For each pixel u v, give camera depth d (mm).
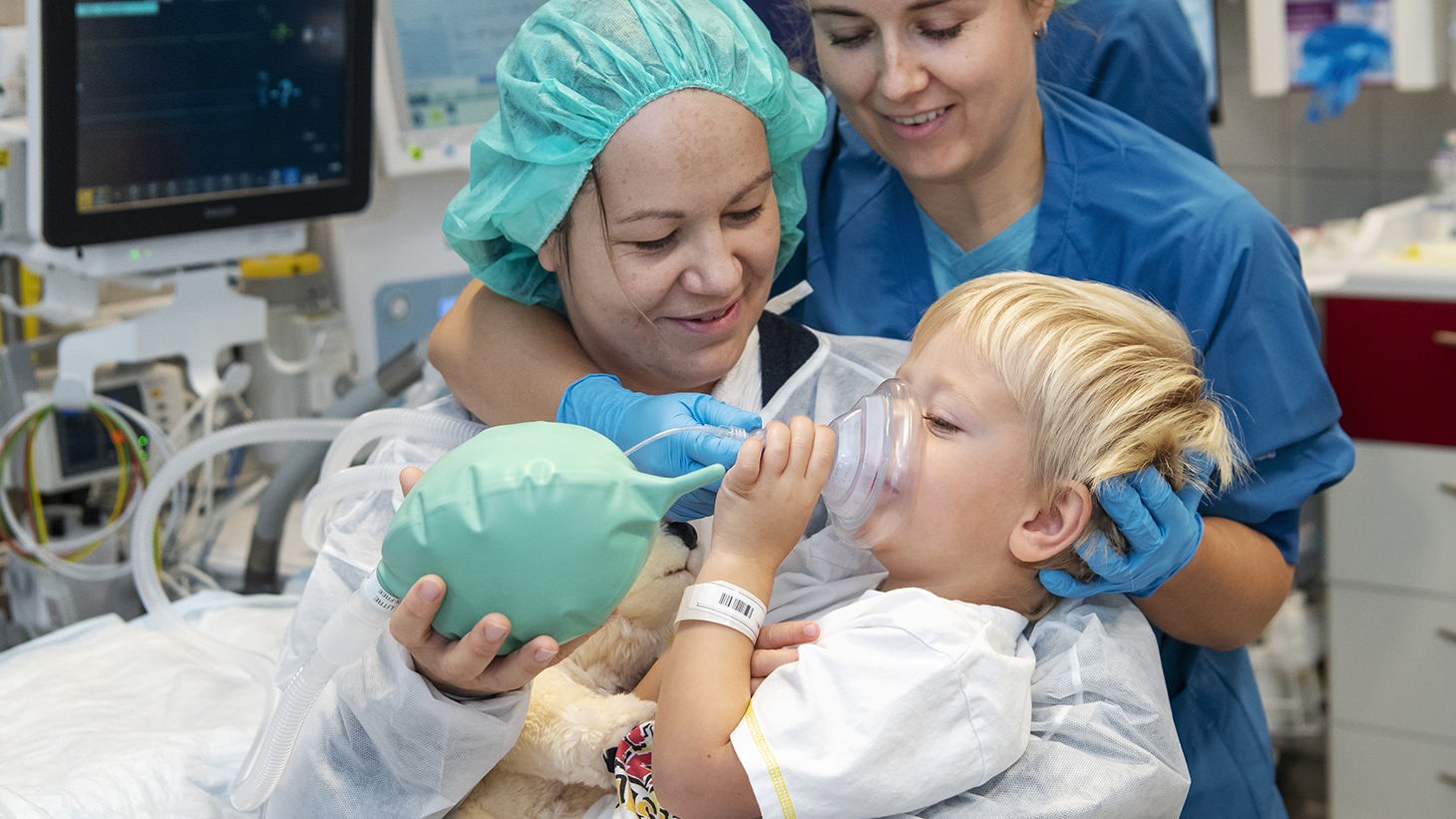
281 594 1686
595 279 1024
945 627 900
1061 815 895
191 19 1561
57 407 1631
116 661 1343
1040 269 1284
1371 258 2461
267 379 1951
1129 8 1496
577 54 967
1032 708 980
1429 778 2418
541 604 780
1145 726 965
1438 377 2320
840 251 1384
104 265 1574
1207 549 1069
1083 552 960
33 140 1492
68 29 1447
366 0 1735
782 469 921
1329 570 2471
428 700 877
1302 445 1200
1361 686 2465
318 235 2055
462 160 2047
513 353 1080
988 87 1119
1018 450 972
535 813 1010
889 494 969
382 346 2086
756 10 1430
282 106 1684
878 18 1083
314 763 961
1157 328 1029
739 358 1138
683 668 910
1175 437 964
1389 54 2592
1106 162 1259
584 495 779
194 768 1146
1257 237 1169
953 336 1015
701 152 958
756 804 875
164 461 1700
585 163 979
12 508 1729
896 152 1177
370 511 1082
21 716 1231
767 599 932
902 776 865
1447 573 2354
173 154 1584
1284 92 2738
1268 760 1296
